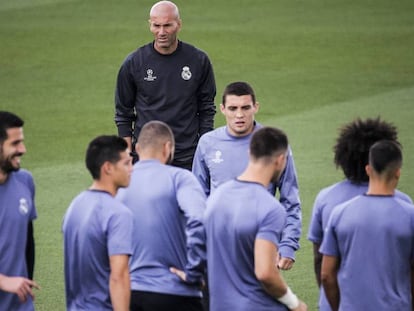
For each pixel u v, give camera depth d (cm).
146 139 2230
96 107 5181
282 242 2467
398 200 2011
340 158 2158
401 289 2011
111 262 1995
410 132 4606
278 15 7181
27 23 6962
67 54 6212
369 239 1995
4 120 2080
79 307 2064
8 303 2105
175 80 3044
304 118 4916
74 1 7588
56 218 3581
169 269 2170
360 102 5194
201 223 2084
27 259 2195
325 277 2066
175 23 3011
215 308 2061
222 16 7150
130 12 7256
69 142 4600
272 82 5622
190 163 3078
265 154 2041
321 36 6619
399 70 5822
